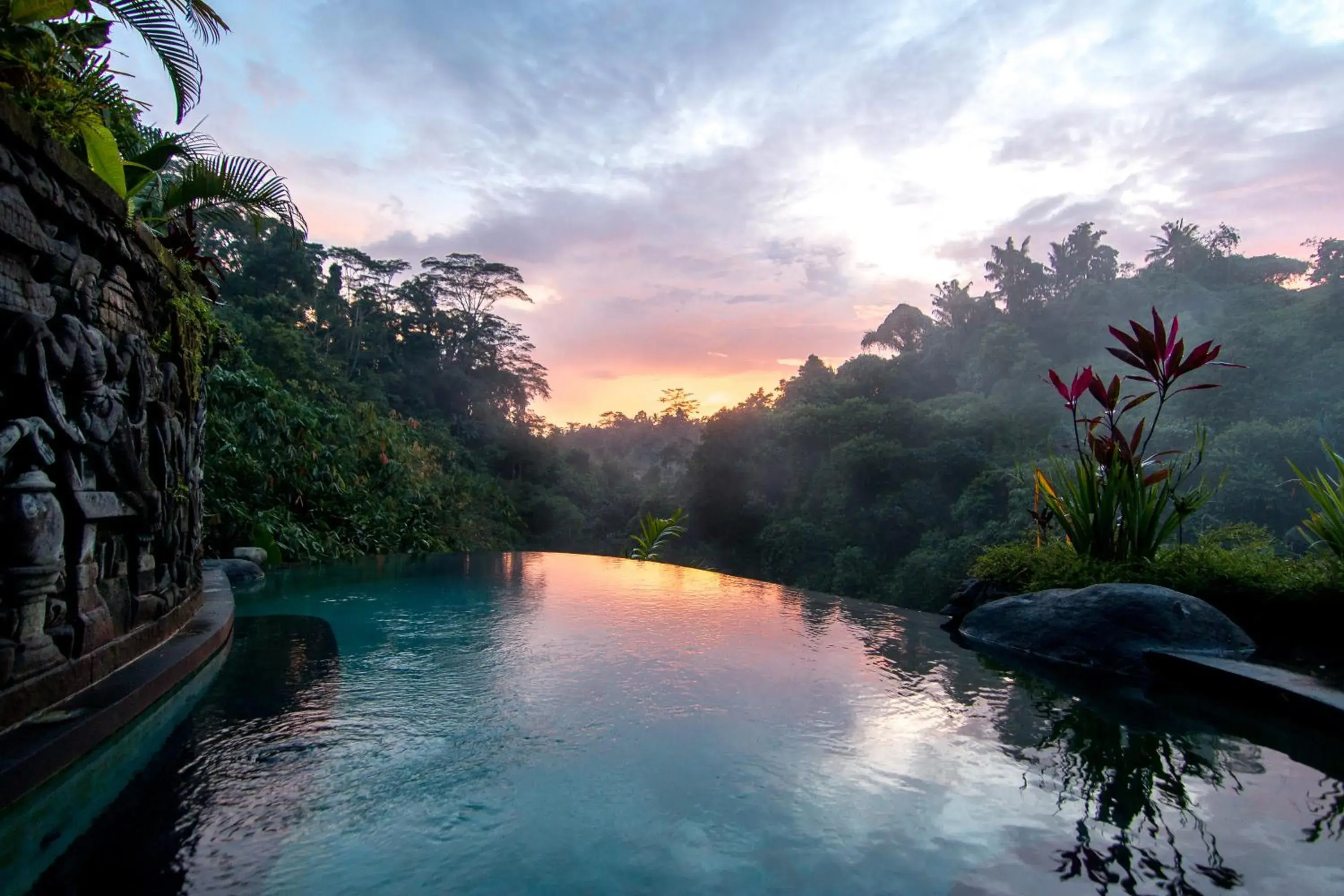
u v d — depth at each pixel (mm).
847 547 31625
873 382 51938
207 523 6320
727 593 4949
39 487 1668
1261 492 22016
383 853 1257
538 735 1889
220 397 7992
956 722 2156
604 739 1865
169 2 2697
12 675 1592
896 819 1454
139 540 2338
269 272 34000
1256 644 3145
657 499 42594
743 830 1380
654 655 2852
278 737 1858
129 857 1230
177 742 1799
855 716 2154
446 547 11984
